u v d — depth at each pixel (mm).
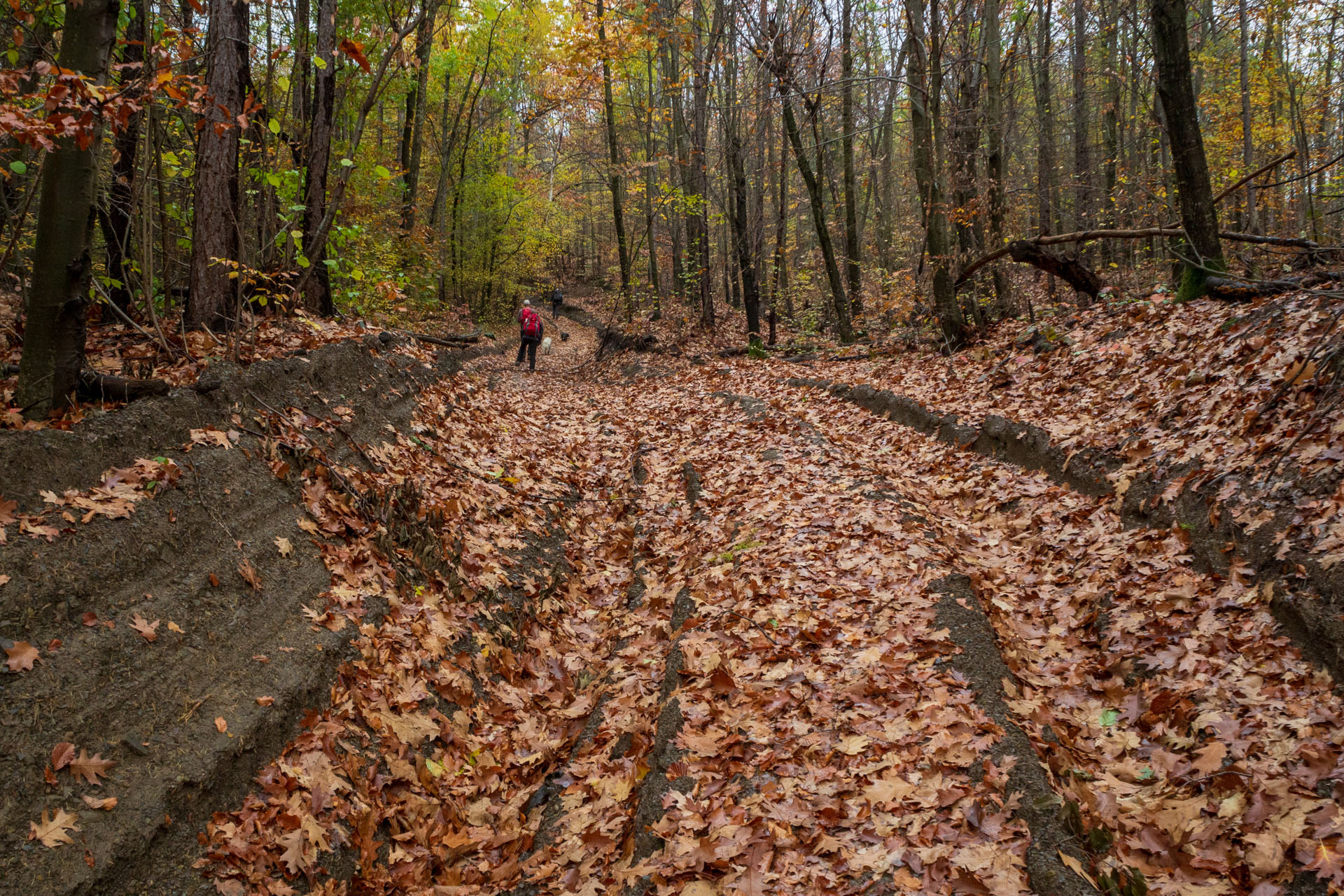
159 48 4480
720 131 23891
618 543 7340
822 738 3730
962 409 8898
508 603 5668
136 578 3672
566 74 21969
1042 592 5277
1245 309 6867
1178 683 3908
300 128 8781
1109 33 18562
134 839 2816
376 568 4918
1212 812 3094
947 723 3619
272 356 6168
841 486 7066
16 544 3342
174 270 8500
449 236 27203
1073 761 3568
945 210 13758
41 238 4191
